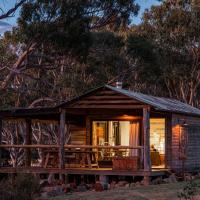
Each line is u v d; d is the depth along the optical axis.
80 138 31.12
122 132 29.73
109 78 42.69
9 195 15.87
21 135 46.69
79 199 17.36
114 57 41.75
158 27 50.09
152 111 26.41
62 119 26.66
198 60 51.09
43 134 47.47
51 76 43.91
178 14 49.44
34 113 27.09
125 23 33.72
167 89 53.41
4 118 29.48
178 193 17.53
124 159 25.39
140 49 42.47
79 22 30.11
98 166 27.08
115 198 17.30
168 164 27.97
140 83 47.34
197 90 54.19
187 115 29.95
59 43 30.41
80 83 41.22
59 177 25.97
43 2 29.16
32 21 29.45
